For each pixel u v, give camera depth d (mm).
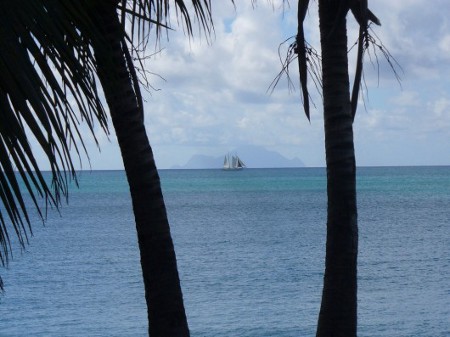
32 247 92312
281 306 49188
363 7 11695
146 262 10594
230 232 112062
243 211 160250
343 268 13820
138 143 10305
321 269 69438
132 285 60719
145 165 10398
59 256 82812
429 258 75500
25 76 6059
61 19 6848
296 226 121062
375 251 82500
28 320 45375
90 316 46781
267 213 153000
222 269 69875
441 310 45781
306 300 51781
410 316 43781
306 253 83250
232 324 42906
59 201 6293
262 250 86812
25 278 65062
